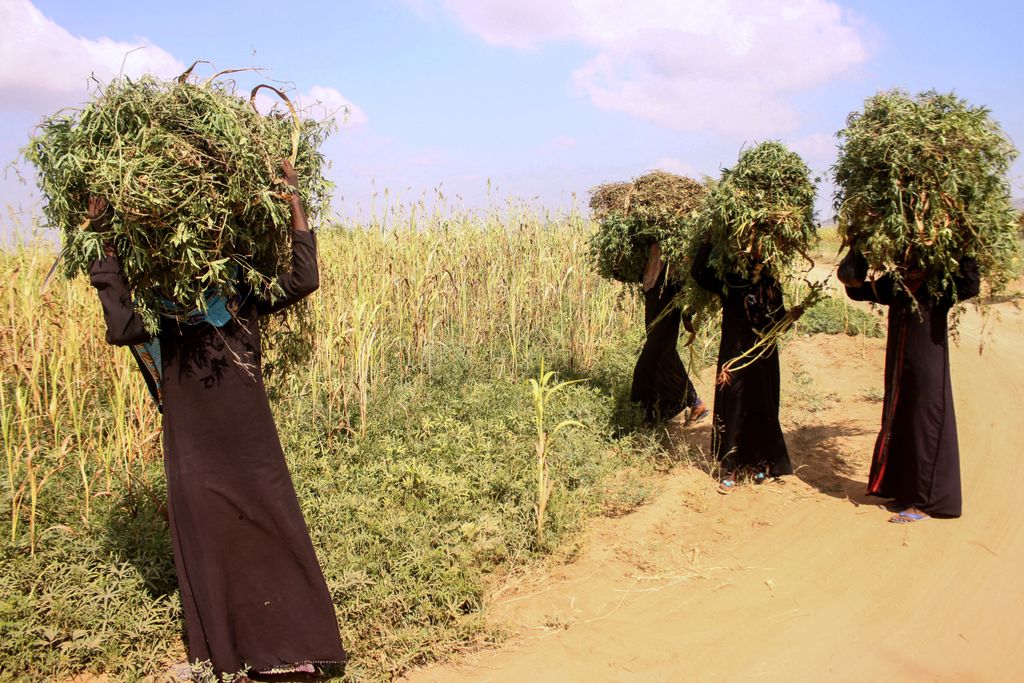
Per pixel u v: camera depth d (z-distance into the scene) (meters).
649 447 6.19
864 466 5.95
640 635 3.90
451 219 9.03
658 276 6.44
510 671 3.63
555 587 4.41
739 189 4.96
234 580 3.43
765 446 5.62
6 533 4.36
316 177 3.59
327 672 3.62
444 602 4.03
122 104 2.97
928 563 4.44
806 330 10.57
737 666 3.61
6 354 6.13
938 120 4.53
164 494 4.93
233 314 3.32
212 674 3.46
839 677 3.50
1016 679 3.41
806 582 4.35
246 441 3.37
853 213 4.71
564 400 6.95
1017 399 7.55
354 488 5.10
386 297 7.96
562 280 9.13
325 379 6.57
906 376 4.95
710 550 4.78
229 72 3.25
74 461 5.16
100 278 2.98
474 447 5.73
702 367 8.84
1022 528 4.77
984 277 4.85
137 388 5.64
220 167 3.04
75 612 3.74
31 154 2.99
